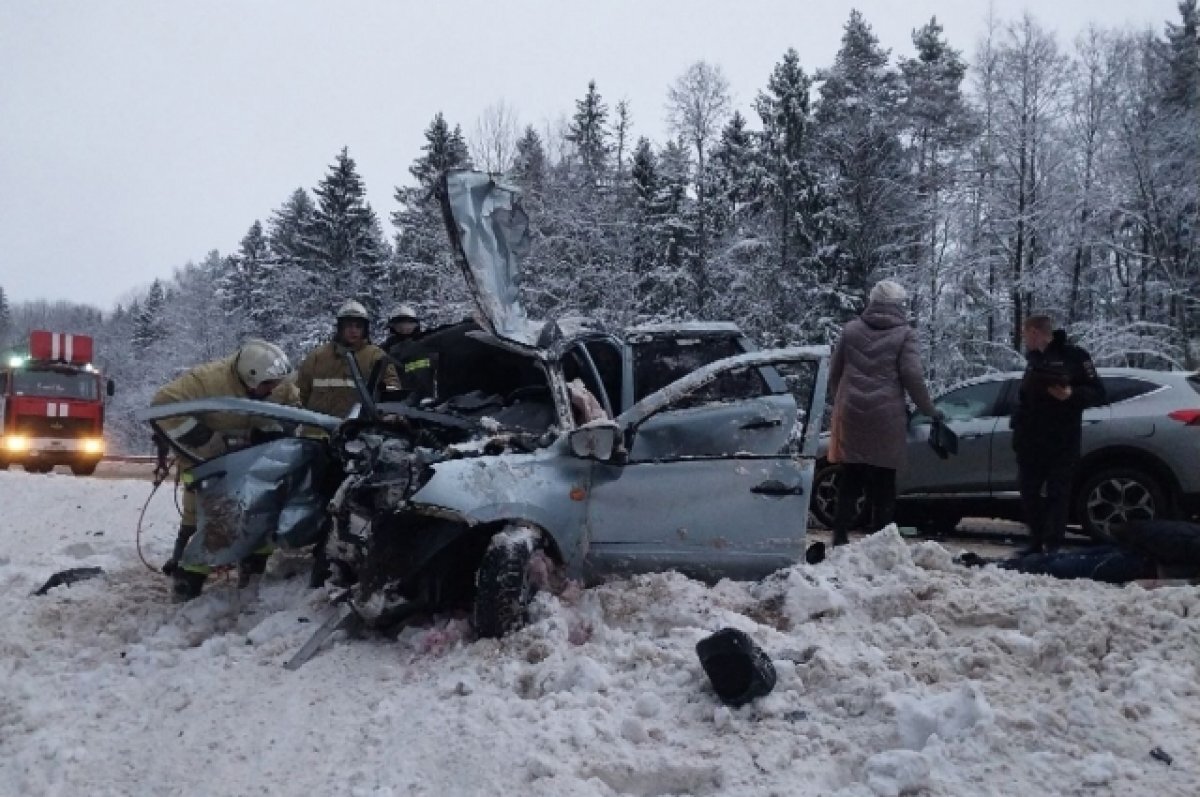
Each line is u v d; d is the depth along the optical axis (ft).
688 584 17.42
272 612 18.54
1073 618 15.96
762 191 131.03
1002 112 110.22
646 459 18.29
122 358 237.45
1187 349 103.30
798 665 14.23
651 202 123.34
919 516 33.01
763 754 12.17
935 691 13.62
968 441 31.12
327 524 18.72
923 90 136.26
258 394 20.70
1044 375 23.34
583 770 11.76
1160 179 110.73
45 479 44.55
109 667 16.28
